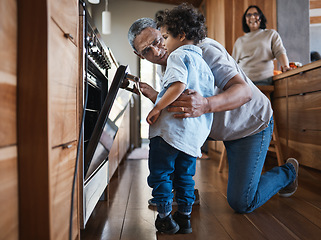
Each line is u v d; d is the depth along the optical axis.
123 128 3.40
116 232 1.32
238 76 1.33
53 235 0.72
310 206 1.74
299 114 2.55
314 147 2.31
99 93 1.76
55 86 0.76
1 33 0.58
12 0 0.64
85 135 1.55
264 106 1.49
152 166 1.26
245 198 1.54
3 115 0.60
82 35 1.06
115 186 2.34
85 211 1.11
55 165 0.76
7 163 0.61
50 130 0.69
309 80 2.37
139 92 1.46
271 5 4.32
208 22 5.65
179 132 1.20
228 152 1.61
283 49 3.02
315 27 5.80
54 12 0.75
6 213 0.61
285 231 1.34
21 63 0.67
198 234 1.30
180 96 1.17
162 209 1.26
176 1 6.68
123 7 6.84
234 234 1.30
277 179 1.72
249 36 3.21
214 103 1.21
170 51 1.37
